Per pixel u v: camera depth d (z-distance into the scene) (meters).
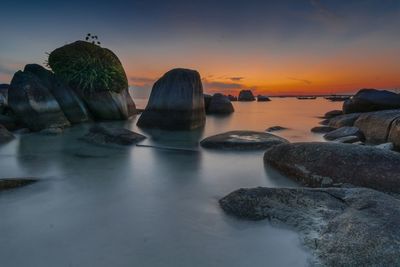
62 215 4.33
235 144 9.20
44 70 15.91
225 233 3.80
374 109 15.95
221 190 5.55
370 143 10.74
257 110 30.86
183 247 3.48
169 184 5.88
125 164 7.47
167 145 10.09
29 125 13.04
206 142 9.70
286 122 18.67
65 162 7.61
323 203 4.15
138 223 4.09
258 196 4.43
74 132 12.91
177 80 14.81
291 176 6.28
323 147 6.12
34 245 3.49
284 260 3.20
